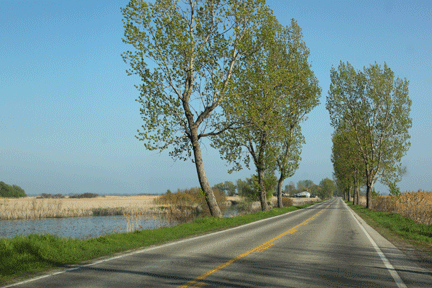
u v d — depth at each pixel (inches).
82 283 233.6
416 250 412.8
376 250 395.9
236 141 1029.8
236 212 1583.4
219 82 818.8
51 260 319.3
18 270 279.0
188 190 1472.7
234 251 365.4
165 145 788.6
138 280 239.8
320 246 410.6
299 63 1358.3
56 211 1487.5
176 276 251.4
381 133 1450.5
